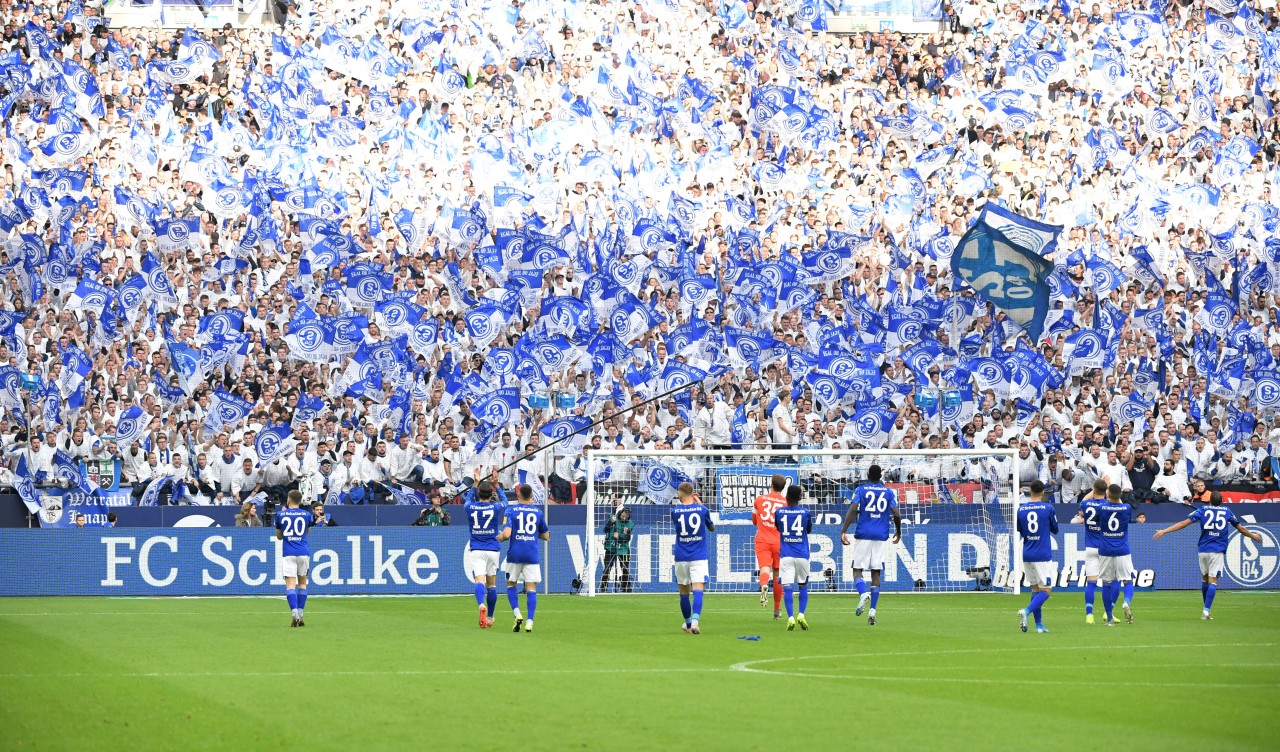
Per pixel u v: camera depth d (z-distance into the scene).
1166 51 75.25
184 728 18.31
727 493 51.16
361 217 66.88
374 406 58.47
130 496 52.41
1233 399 61.91
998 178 72.06
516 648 29.20
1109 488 36.28
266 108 70.00
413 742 17.27
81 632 33.03
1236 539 51.75
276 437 54.59
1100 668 25.58
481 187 69.19
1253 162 72.81
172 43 70.88
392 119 70.56
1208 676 24.34
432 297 63.78
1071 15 76.12
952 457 54.59
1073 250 68.44
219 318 59.62
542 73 72.88
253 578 47.75
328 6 73.12
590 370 61.44
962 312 64.56
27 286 59.69
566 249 66.19
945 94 74.50
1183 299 65.62
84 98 67.50
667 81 73.56
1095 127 73.25
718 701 20.94
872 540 36.53
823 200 70.25
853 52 75.44
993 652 28.52
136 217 63.66
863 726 18.53
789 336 62.62
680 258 65.81
